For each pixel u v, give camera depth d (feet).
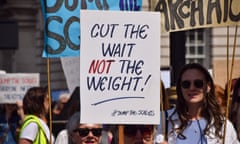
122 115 22.63
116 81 22.59
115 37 22.56
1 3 122.83
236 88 28.60
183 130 23.59
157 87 22.68
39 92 28.53
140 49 22.63
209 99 23.73
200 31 106.73
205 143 23.48
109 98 22.58
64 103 46.16
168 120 23.82
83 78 22.50
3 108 51.57
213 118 23.59
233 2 24.39
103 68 22.56
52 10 24.56
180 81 23.79
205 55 106.63
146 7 82.99
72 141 24.57
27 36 121.60
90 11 22.41
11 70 116.78
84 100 22.52
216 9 24.54
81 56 22.45
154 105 22.68
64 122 39.45
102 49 22.53
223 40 103.55
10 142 44.42
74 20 24.64
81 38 22.47
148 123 22.66
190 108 23.72
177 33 33.32
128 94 22.65
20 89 53.01
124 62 22.61
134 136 22.81
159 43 22.66
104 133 27.63
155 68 22.66
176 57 33.40
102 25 22.49
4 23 52.70
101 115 22.59
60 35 24.59
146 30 22.63
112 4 24.89
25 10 121.08
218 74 43.55
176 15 24.76
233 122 28.43
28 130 27.68
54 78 109.91
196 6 24.66
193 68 23.68
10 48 52.70
